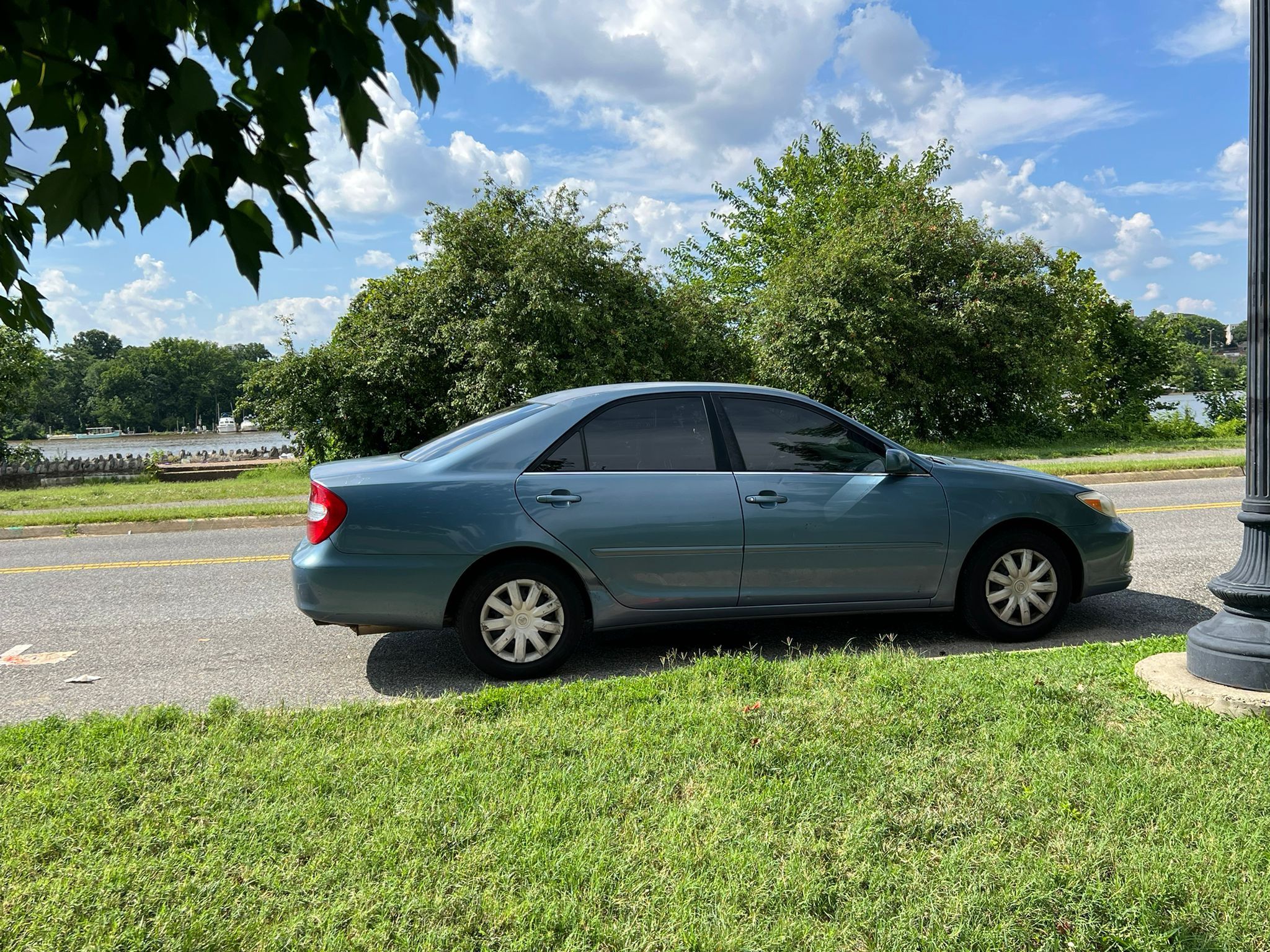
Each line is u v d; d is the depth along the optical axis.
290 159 1.76
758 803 2.94
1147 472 15.97
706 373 26.56
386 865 2.59
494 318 23.61
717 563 5.00
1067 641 5.46
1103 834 2.70
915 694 3.96
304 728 3.74
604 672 5.02
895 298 26.48
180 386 170.75
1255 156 3.88
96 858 2.64
